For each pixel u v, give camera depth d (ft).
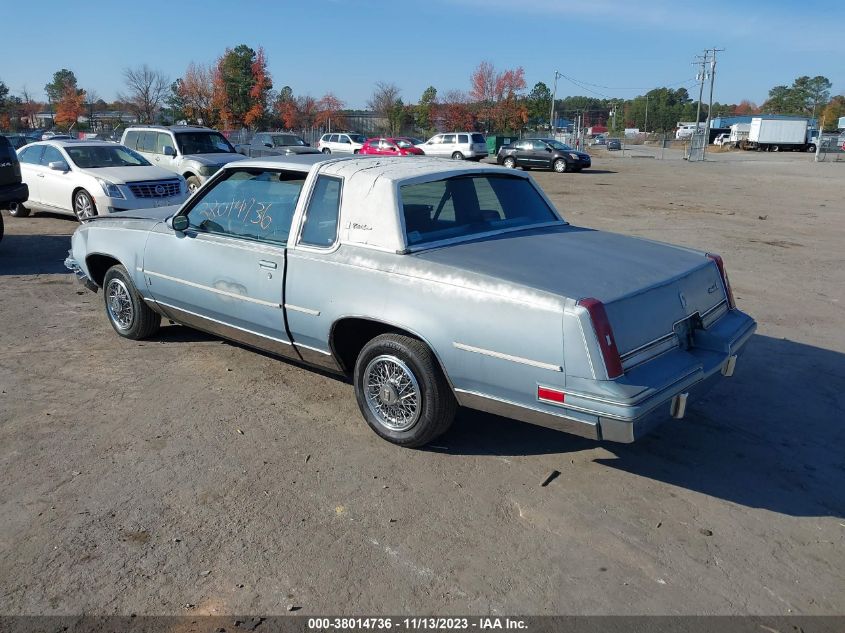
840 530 11.62
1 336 20.85
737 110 482.28
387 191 13.88
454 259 13.20
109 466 13.37
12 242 36.81
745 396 17.06
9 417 15.39
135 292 19.47
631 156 176.24
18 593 9.93
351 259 14.02
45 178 42.55
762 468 13.61
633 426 11.10
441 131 225.35
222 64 182.19
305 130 208.23
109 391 16.85
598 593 10.03
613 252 14.38
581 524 11.69
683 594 10.03
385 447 14.25
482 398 12.68
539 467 13.53
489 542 11.18
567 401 11.50
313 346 15.11
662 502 12.38
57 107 216.95
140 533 11.31
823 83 485.15
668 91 474.90
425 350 13.24
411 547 11.02
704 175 100.27
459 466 13.55
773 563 10.75
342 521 11.69
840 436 15.01
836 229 45.11
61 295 25.66
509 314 11.93
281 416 15.60
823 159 155.12
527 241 14.75
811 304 25.81
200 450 14.03
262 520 11.70
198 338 20.75
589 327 11.20
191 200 17.72
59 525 11.50
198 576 10.32
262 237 15.84
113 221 20.07
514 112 218.38
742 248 37.50
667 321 12.64
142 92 183.32
